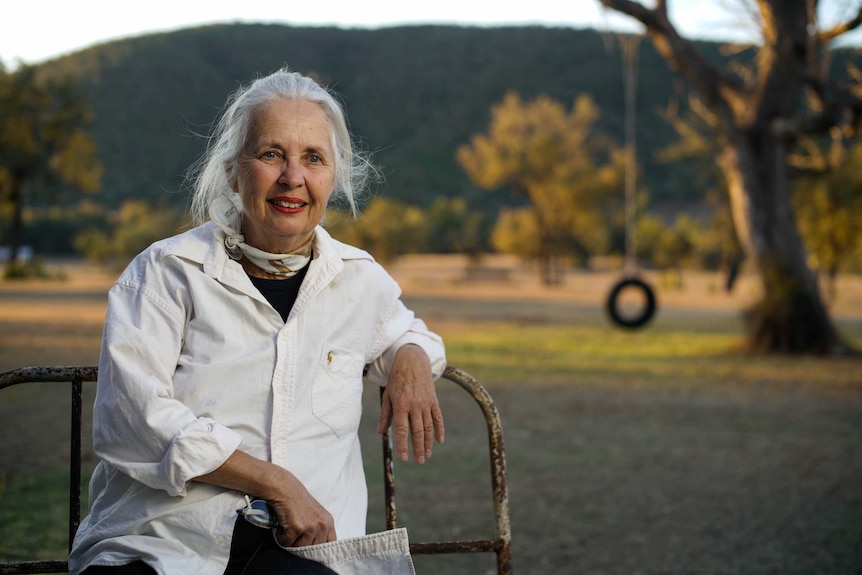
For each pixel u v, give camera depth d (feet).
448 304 96.17
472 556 14.44
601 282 169.07
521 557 14.35
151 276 6.63
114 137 297.74
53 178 132.98
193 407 6.46
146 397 6.11
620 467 21.45
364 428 24.85
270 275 6.93
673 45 49.14
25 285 110.93
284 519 6.24
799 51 45.39
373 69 382.22
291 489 6.25
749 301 52.75
